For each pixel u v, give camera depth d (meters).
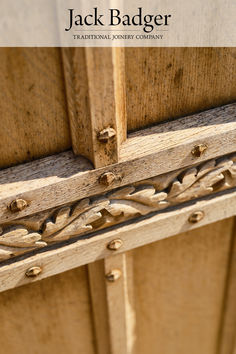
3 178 0.94
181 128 0.98
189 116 1.00
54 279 1.12
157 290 1.23
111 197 0.99
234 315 1.30
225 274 1.24
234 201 1.07
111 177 0.95
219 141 0.98
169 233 1.06
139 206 1.01
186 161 0.98
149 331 1.30
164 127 0.99
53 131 0.94
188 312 1.30
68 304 1.17
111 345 1.23
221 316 1.32
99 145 0.93
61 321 1.19
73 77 0.88
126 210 1.00
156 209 1.03
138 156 0.96
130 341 1.26
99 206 0.98
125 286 1.14
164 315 1.28
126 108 0.96
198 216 1.06
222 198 1.06
